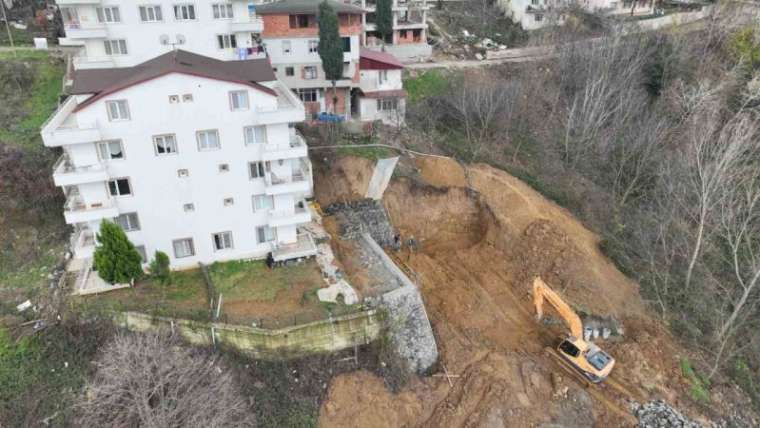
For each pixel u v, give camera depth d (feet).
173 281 96.73
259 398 84.69
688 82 178.09
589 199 147.64
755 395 105.70
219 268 101.35
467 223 139.95
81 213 86.63
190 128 89.66
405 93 160.86
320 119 151.53
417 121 162.20
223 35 135.13
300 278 100.63
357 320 92.94
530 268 125.70
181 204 95.20
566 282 120.67
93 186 88.12
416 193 136.98
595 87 160.15
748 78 176.65
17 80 133.49
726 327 109.70
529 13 227.40
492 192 138.51
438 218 138.82
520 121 166.91
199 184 94.73
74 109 88.43
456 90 171.32
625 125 160.66
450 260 130.52
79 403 76.54
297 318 90.22
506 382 95.96
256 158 96.53
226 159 94.53
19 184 107.14
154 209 93.76
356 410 88.22
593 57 176.65
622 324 116.16
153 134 87.92
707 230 130.62
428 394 94.17
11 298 90.33
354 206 131.23
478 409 92.12
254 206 101.19
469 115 161.07
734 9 219.61
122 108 84.43
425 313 101.76
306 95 158.20
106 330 85.97
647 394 101.45
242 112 91.61
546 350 107.34
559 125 171.22
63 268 97.76
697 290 122.93
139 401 71.87
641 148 152.25
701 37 205.46
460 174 141.18
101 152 86.99
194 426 72.18
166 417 72.28
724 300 120.57
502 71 195.21
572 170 156.87
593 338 112.98
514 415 91.71
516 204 135.54
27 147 114.62
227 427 76.18
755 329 115.55
